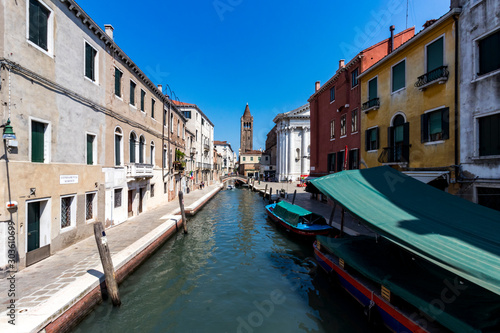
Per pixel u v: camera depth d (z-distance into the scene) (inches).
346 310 237.6
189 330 208.5
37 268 250.7
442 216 217.3
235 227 584.1
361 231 397.1
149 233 393.1
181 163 875.4
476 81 305.9
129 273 297.1
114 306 231.1
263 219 679.1
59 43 303.4
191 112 1251.2
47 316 166.6
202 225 596.7
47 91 283.7
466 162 317.7
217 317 226.8
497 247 167.9
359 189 274.4
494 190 289.3
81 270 247.0
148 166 561.3
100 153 393.7
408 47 414.9
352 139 591.5
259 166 2466.8
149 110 608.7
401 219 213.9
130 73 500.7
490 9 291.0
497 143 286.5
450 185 339.0
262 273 322.7
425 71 382.3
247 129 3235.7
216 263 356.5
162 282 293.1
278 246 436.1
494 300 166.1
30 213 266.4
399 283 196.2
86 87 356.8
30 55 259.4
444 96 350.0
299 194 994.7
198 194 1045.8
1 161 229.3
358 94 565.6
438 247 170.1
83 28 350.6
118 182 450.6
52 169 289.9
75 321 194.9
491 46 294.5
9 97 235.5
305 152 1633.9
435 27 362.3
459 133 327.3
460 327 145.2
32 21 267.3
